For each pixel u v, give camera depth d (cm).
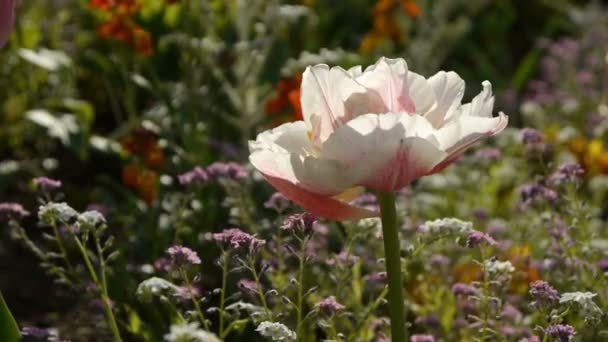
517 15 1093
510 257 475
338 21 955
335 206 252
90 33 747
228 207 514
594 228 566
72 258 552
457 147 246
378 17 838
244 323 354
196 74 633
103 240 513
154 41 705
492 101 263
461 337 433
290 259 435
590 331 395
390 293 258
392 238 256
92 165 700
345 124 236
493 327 393
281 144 256
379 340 375
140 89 735
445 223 354
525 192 424
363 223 393
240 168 447
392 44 887
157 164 554
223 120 645
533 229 478
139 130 555
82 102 693
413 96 258
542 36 1048
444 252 475
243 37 668
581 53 875
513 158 687
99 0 630
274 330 296
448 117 261
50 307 534
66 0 746
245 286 346
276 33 705
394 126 236
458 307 441
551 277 416
